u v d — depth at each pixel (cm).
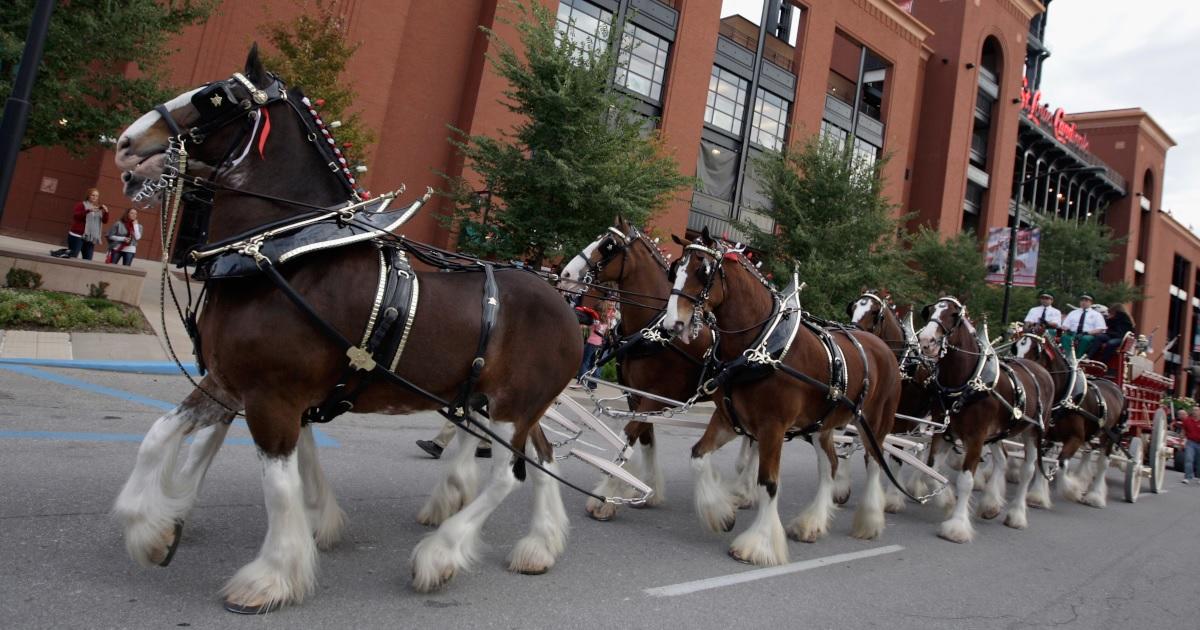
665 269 688
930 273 2609
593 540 525
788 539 615
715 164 2470
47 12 861
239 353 324
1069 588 569
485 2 2070
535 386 409
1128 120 4528
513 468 417
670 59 2289
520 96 1442
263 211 351
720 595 439
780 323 555
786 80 2628
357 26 1836
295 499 339
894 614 450
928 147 3288
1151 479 1259
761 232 1939
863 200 1855
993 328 2491
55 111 1100
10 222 1816
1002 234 2134
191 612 317
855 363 614
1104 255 3253
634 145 1473
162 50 1235
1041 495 963
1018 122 3653
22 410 656
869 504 654
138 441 604
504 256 1438
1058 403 934
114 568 350
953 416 730
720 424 577
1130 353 1198
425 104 1989
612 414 612
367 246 369
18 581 321
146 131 337
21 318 1020
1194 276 5238
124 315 1162
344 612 339
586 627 363
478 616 357
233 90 347
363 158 1539
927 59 3350
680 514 647
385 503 538
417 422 916
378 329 345
